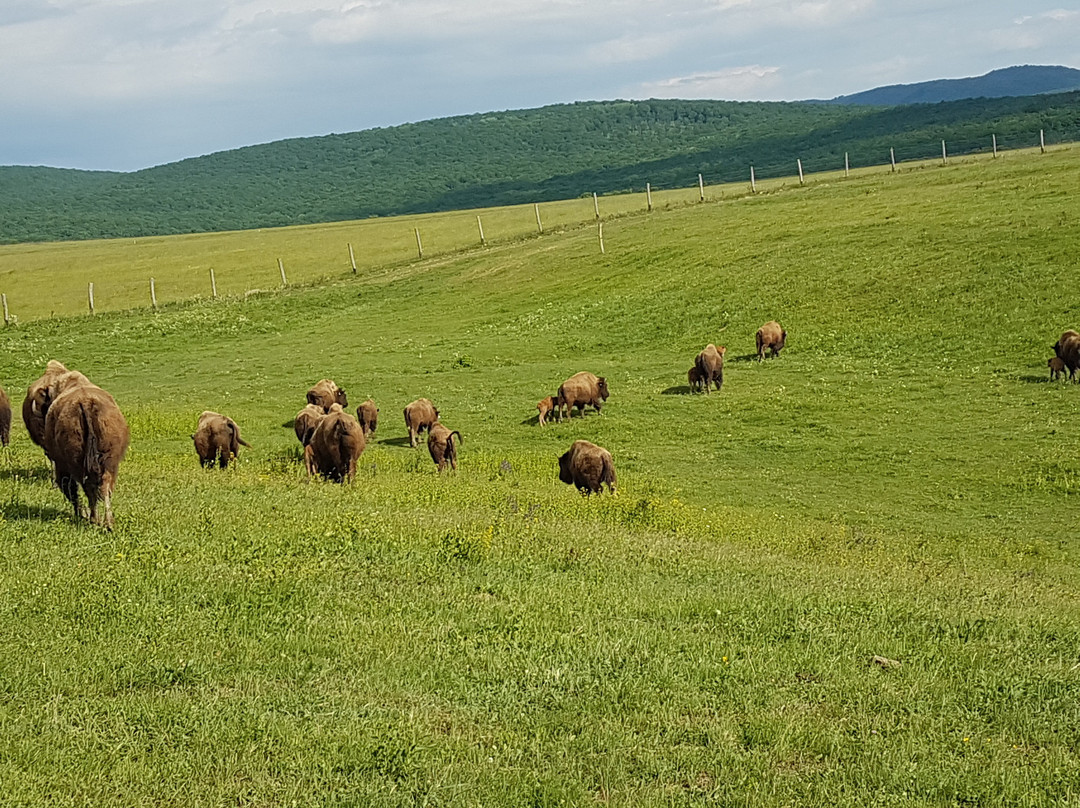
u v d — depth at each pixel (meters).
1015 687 9.53
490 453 28.22
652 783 7.43
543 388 36.28
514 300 52.25
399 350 44.44
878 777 7.69
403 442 30.06
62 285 75.19
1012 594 14.29
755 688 9.25
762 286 45.84
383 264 68.00
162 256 93.38
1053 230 44.53
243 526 14.31
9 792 6.60
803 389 33.75
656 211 69.50
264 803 6.87
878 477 25.59
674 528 18.97
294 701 8.36
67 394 14.01
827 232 52.19
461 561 13.20
